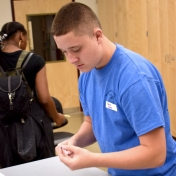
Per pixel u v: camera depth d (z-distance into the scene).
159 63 3.55
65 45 1.03
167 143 1.20
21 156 1.98
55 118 2.29
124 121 1.12
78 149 1.09
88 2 5.20
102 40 1.10
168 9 3.25
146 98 1.01
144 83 1.03
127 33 4.04
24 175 1.38
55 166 1.45
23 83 2.00
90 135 1.45
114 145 1.20
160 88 1.15
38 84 2.10
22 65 2.04
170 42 3.30
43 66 2.10
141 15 3.74
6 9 4.88
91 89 1.26
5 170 1.44
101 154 1.08
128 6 3.95
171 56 3.32
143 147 1.04
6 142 2.00
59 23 1.02
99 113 1.24
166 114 1.21
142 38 3.79
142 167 1.05
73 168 1.07
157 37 3.51
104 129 1.22
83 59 1.05
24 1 4.94
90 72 1.26
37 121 2.06
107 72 1.13
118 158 1.05
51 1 5.06
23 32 2.18
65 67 5.29
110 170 1.34
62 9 1.06
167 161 1.22
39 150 2.07
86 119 1.46
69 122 4.87
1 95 1.95
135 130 1.05
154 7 3.48
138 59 1.12
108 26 4.75
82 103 1.42
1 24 4.89
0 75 2.04
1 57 2.06
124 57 1.11
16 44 2.13
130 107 1.04
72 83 5.38
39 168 1.44
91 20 1.05
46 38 5.12
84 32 1.02
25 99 1.98
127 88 1.04
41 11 5.04
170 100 3.46
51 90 5.28
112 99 1.12
